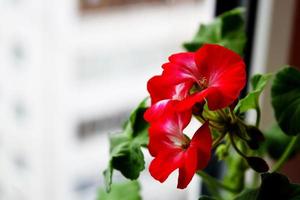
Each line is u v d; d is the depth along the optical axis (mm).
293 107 436
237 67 385
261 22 551
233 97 378
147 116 393
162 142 398
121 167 425
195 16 602
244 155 418
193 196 596
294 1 557
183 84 390
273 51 560
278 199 407
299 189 406
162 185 657
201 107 393
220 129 406
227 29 490
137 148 429
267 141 517
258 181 500
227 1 558
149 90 400
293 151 496
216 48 391
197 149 382
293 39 577
